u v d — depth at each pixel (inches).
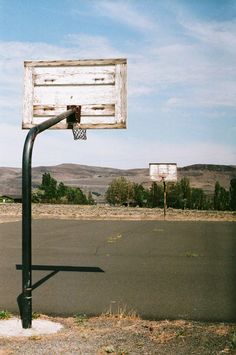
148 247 566.3
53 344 193.6
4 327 218.8
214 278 362.9
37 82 307.3
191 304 277.1
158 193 4227.4
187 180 4222.4
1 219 1120.8
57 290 315.9
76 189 4613.7
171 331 216.7
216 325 229.5
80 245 584.7
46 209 1765.5
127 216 1312.7
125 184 4554.6
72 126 304.2
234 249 546.3
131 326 225.9
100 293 307.0
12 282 344.8
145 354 182.5
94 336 207.2
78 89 305.9
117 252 518.0
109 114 300.4
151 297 295.4
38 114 305.9
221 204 3892.7
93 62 308.7
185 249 547.2
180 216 1348.4
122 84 301.0
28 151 212.5
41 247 561.6
